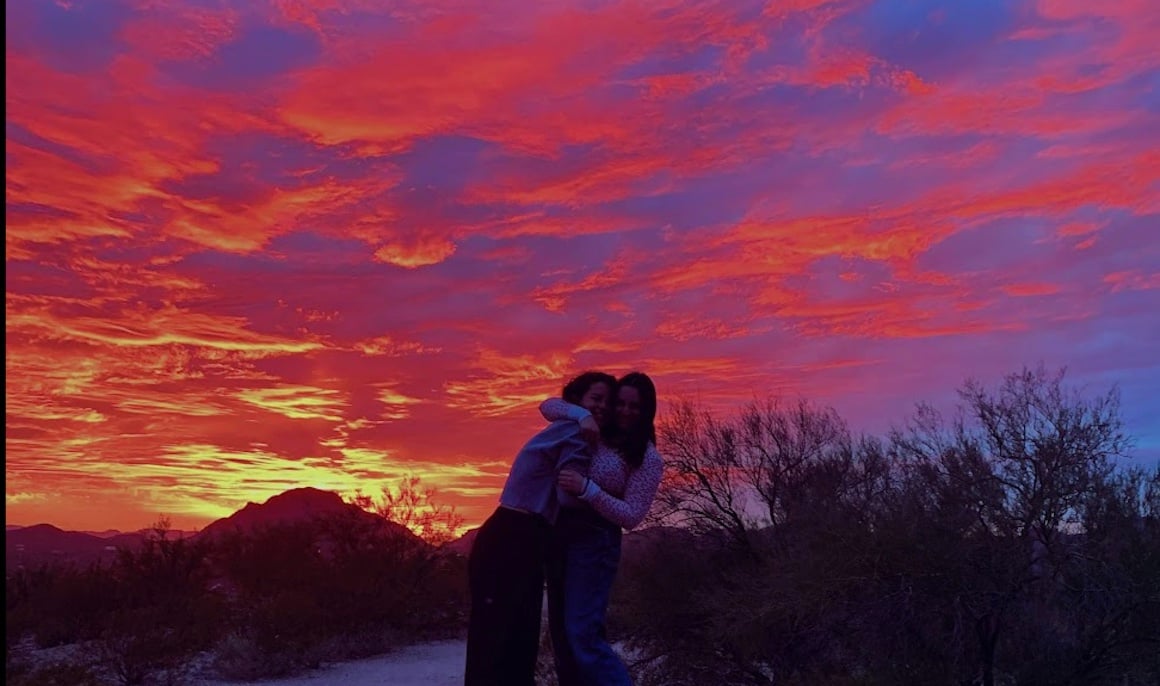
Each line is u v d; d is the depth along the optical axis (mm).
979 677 12148
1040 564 11750
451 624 29344
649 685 15539
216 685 20703
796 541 13875
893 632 11781
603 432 4867
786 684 12984
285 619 23438
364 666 23625
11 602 24812
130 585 25703
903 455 12641
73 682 16516
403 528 29531
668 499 15992
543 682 13977
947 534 11477
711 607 14430
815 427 15570
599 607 4746
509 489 4816
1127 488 11586
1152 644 11078
